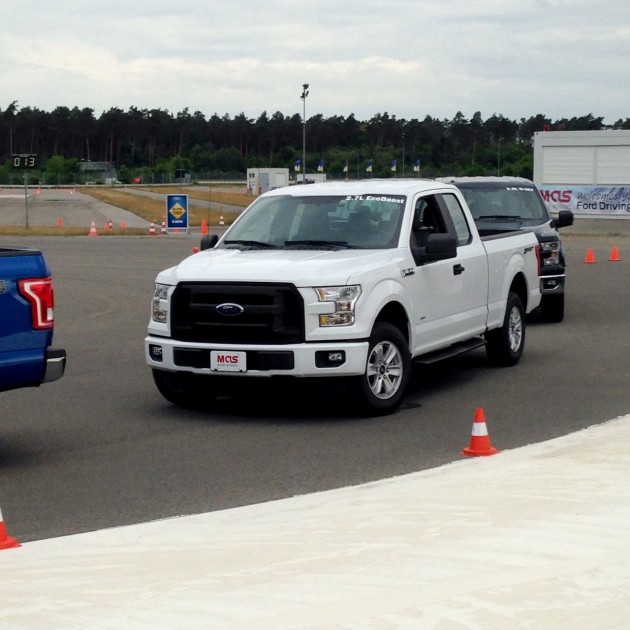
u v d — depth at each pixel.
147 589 5.87
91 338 18.06
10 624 5.35
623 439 10.01
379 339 11.64
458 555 6.39
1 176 175.75
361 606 5.42
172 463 9.84
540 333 18.30
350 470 9.52
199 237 46.81
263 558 6.53
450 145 161.00
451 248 12.50
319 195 13.11
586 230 47.97
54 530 7.82
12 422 11.66
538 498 7.85
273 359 11.17
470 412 12.01
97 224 59.19
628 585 5.71
